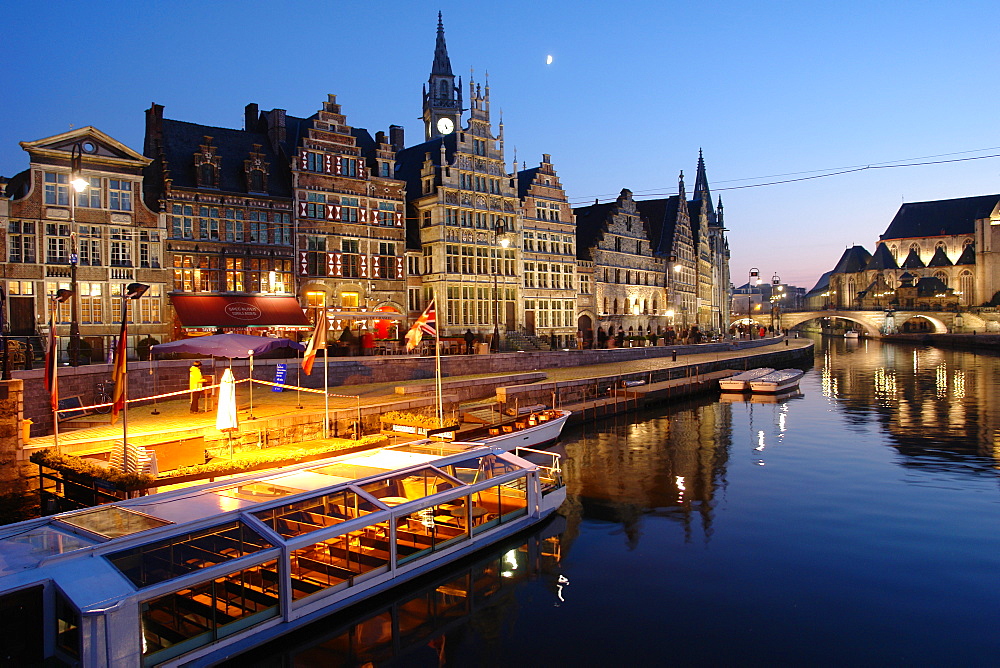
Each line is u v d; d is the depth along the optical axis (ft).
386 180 146.10
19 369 76.59
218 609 41.39
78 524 41.01
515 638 43.37
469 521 54.80
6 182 99.66
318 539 43.16
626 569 54.03
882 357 290.56
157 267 113.50
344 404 86.58
